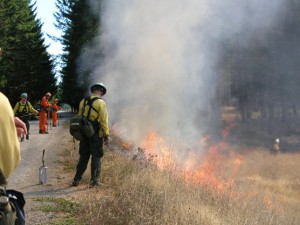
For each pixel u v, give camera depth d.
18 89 45.91
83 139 7.00
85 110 6.93
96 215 5.21
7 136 1.82
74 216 5.32
